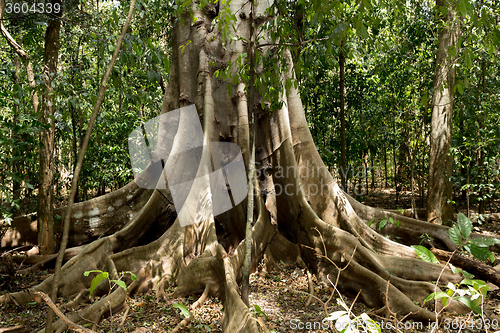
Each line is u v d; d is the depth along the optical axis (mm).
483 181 8141
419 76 9828
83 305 4461
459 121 9172
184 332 3830
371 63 10484
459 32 7602
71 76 6988
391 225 7043
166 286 5012
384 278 5000
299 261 5926
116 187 12742
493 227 8672
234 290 3980
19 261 6066
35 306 4441
